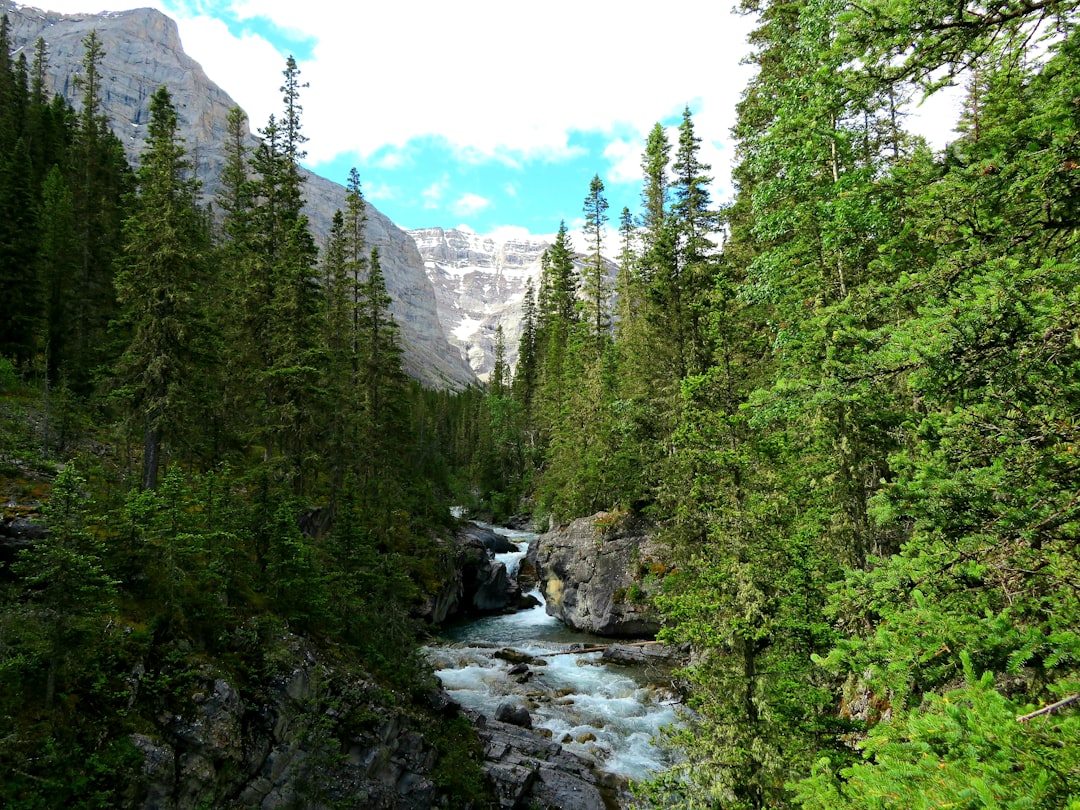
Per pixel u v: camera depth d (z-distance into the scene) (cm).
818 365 1460
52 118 5447
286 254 3378
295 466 3020
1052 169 561
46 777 1118
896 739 488
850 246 1114
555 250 6950
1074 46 571
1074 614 501
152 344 2298
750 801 1216
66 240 3719
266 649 1628
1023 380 532
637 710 2366
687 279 2873
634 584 3394
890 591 630
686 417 2155
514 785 1777
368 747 1642
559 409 5725
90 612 1340
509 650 3078
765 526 1451
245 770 1423
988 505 586
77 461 2294
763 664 1362
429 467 6788
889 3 554
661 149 4200
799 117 822
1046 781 335
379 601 2353
